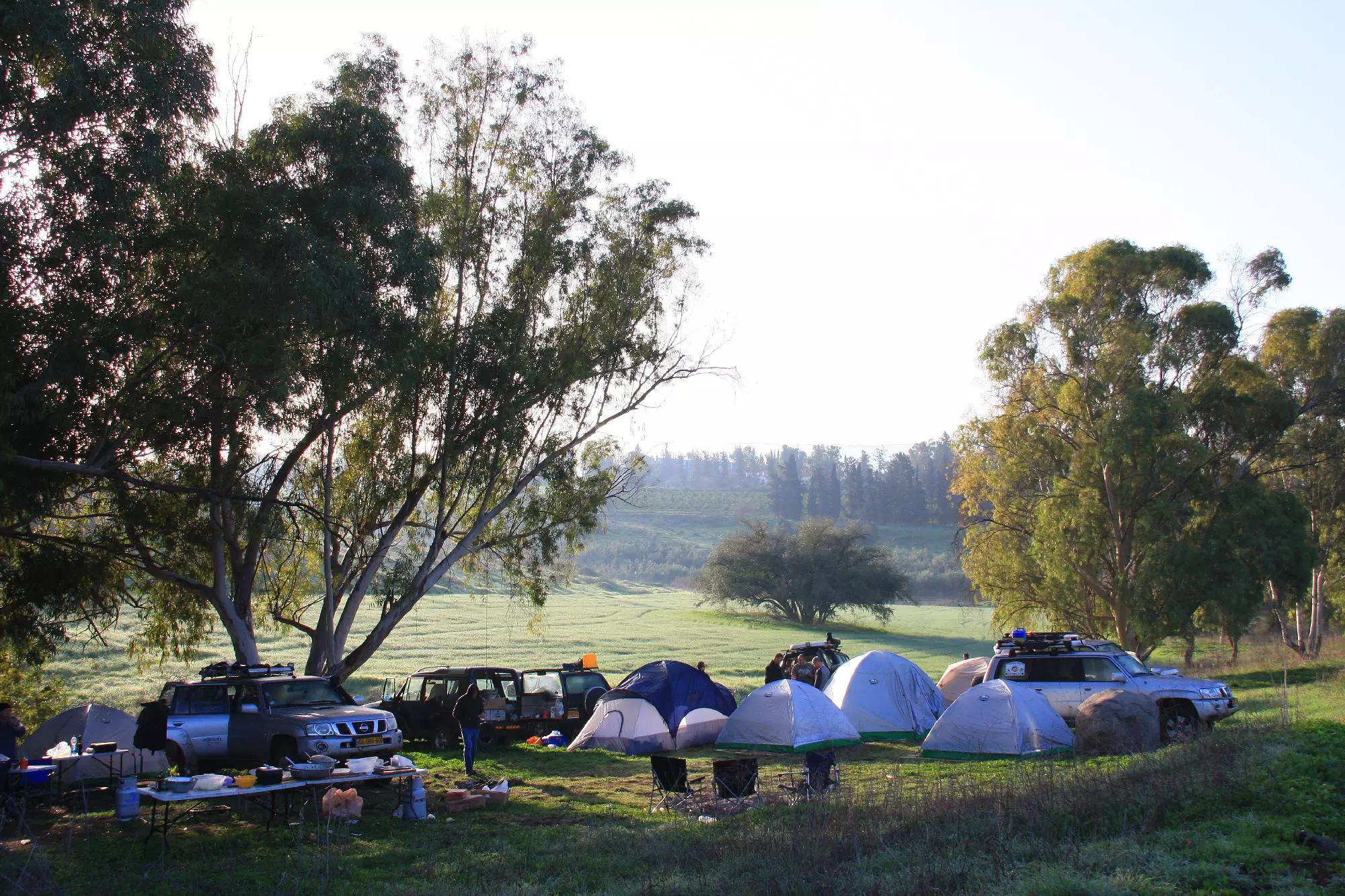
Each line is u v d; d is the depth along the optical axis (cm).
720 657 5334
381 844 1127
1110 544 3459
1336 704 1706
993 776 1405
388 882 956
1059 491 3428
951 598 13988
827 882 834
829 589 8888
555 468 2488
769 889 833
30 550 1902
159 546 2138
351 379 1814
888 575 9125
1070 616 3609
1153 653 5500
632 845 1063
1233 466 3734
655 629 7456
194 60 1504
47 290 1418
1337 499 4409
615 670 4631
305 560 2500
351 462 2389
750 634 7338
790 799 1284
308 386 1817
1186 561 3200
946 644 7325
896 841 972
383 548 2300
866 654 2208
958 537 3972
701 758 1870
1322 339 4009
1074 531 3409
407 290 1850
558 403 2423
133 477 1672
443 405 2286
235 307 1566
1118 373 3428
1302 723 1379
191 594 2353
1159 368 3522
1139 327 3494
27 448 1496
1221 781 1062
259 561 2278
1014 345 3569
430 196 2300
